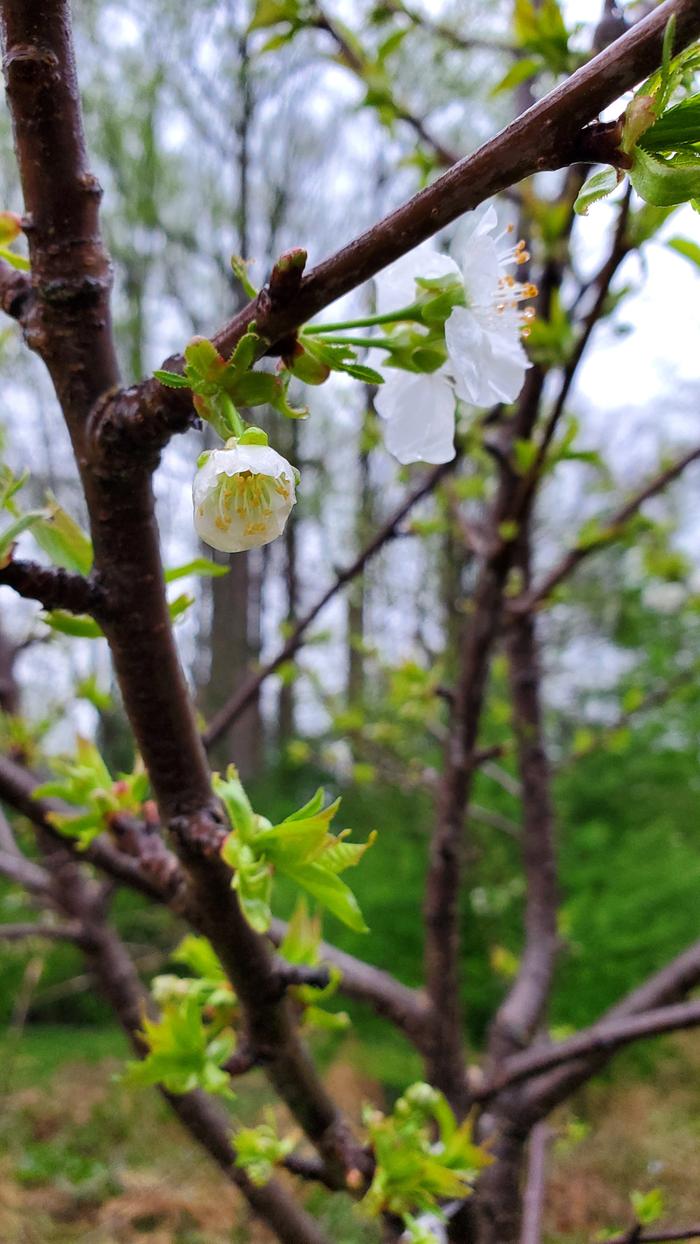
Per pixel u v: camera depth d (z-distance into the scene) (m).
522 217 0.43
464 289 0.20
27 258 0.20
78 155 0.18
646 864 1.26
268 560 2.28
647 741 1.46
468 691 0.39
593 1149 0.98
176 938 1.42
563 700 1.82
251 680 0.48
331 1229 0.88
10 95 0.18
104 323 0.18
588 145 0.15
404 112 0.42
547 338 0.35
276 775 2.00
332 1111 0.26
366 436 0.66
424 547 1.58
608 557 1.63
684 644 1.54
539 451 0.35
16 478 0.20
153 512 0.19
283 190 1.77
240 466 0.16
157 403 0.17
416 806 1.47
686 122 0.14
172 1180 1.02
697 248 0.24
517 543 0.38
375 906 1.26
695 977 0.41
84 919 0.47
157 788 0.20
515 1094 0.41
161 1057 0.23
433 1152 0.26
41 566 0.19
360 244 0.15
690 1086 1.14
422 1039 0.37
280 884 1.29
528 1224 0.43
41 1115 1.18
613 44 0.14
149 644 0.19
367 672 1.26
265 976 0.22
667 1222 0.81
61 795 0.26
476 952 1.25
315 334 0.17
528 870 0.52
